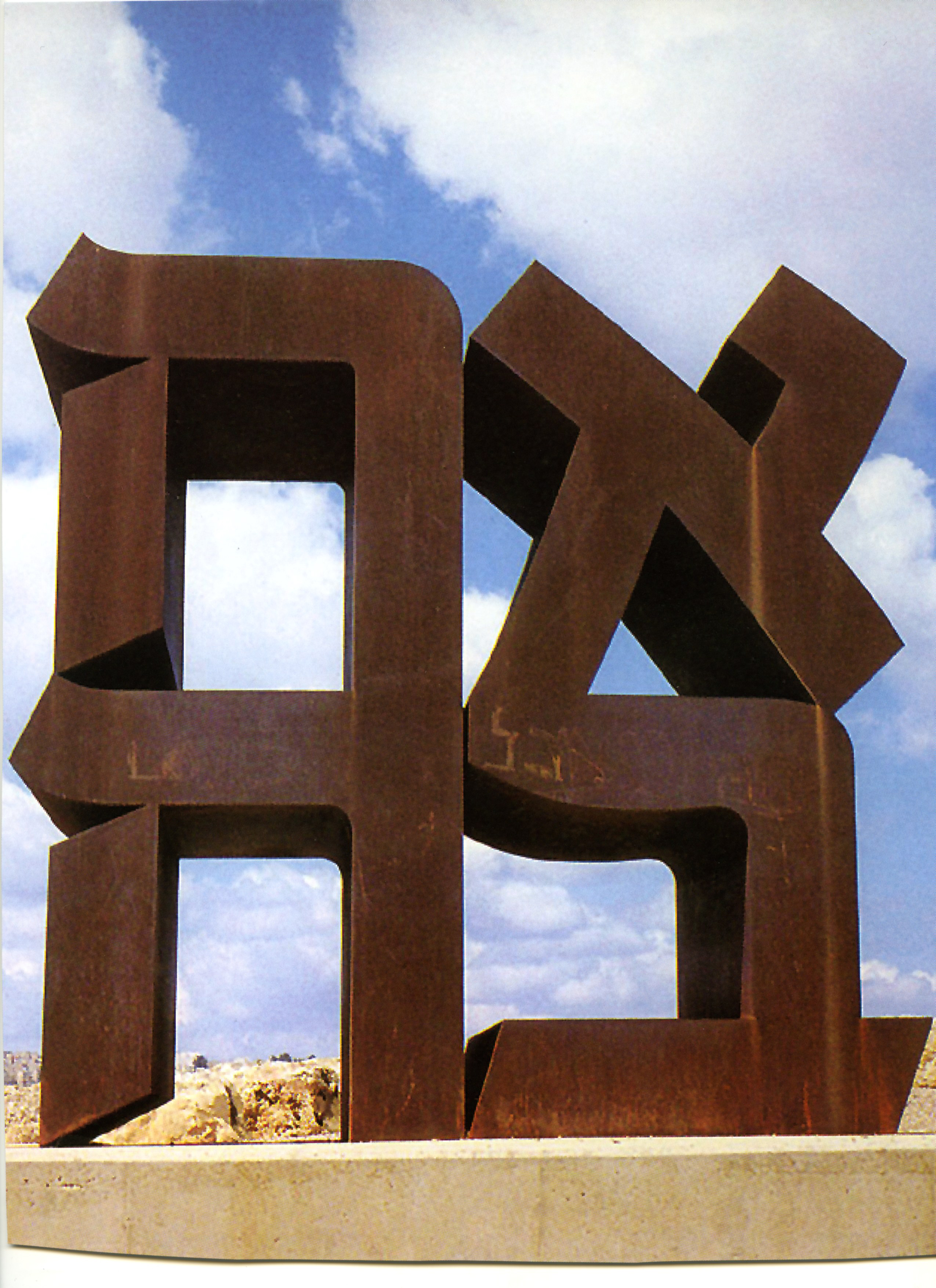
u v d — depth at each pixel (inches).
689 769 271.9
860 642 286.7
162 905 266.5
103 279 280.8
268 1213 220.8
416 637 270.5
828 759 279.4
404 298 282.8
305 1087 464.1
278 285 281.3
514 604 276.5
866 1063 267.3
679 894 310.8
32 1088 519.2
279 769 263.1
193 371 282.0
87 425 277.4
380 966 257.0
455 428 279.0
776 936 268.1
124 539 272.8
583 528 278.8
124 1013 253.3
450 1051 255.1
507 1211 220.5
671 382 288.8
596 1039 258.4
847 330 301.1
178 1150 238.7
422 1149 230.7
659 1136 253.1
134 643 270.5
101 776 261.7
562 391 283.4
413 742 265.6
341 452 312.5
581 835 290.8
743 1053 261.7
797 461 291.6
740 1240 222.2
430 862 261.3
